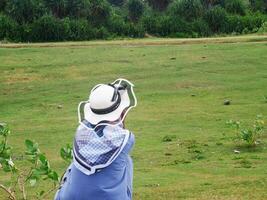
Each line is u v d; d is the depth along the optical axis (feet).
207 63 97.60
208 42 124.88
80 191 14.26
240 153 45.91
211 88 79.66
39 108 70.74
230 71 91.45
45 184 34.30
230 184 34.32
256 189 32.68
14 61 103.45
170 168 41.14
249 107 67.00
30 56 108.58
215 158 44.34
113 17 182.70
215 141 50.93
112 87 14.82
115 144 14.24
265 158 43.68
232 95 74.74
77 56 107.55
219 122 59.72
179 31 174.40
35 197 30.55
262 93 75.20
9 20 156.97
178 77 87.40
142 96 75.51
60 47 121.49
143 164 42.86
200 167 41.09
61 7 176.76
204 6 202.49
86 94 78.13
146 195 31.94
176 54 106.83
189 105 69.67
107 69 95.04
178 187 34.04
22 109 70.59
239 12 204.44
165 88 80.48
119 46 121.70
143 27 174.60
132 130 57.00
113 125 14.43
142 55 106.52
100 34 162.91
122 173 14.35
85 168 14.24
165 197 31.45
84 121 14.75
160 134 54.85
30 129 58.85
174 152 47.06
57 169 41.19
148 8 216.74
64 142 52.85
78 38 156.04
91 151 14.26
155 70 92.99
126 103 14.83
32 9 161.89
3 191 32.22
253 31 176.96
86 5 178.70
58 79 89.15
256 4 217.77
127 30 171.63
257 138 50.98
